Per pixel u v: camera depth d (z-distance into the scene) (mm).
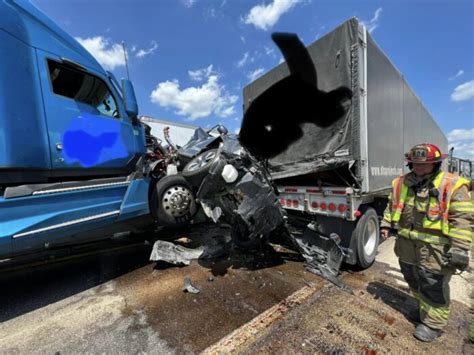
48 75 2494
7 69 2164
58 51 2607
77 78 2846
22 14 2326
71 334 2020
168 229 4840
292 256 3641
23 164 2264
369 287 2686
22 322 2207
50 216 2414
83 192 2684
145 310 2336
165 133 4980
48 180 2561
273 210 2811
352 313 2189
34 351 1842
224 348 1794
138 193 3301
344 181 3020
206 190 2695
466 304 2330
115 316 2254
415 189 1958
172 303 2443
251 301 2432
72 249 3963
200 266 3350
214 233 4941
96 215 2811
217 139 3352
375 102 3203
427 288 1863
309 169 2973
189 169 2939
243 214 2639
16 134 2215
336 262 2992
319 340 1852
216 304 2398
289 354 1720
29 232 2270
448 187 1759
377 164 3268
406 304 2334
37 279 3080
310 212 3262
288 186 3545
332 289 2635
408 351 1737
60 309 2398
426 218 1851
